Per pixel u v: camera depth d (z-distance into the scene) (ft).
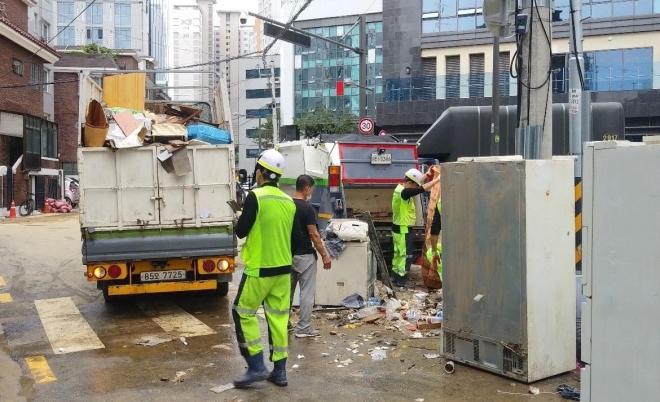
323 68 187.11
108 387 18.07
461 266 19.39
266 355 21.34
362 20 69.15
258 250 17.71
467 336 19.29
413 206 33.06
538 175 17.79
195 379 18.72
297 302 27.22
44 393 17.63
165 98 48.83
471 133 43.57
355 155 36.27
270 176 18.37
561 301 18.43
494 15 25.95
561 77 94.07
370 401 16.76
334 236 27.76
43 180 108.47
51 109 124.98
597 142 9.80
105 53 155.53
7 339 23.63
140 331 24.59
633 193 9.23
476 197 18.80
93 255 25.52
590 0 99.50
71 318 26.96
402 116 105.19
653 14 95.50
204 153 26.61
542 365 18.02
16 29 95.40
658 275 8.89
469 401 16.62
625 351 9.36
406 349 21.56
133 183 25.96
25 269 39.65
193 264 27.04
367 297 27.91
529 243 17.63
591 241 9.89
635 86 93.35
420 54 112.16
